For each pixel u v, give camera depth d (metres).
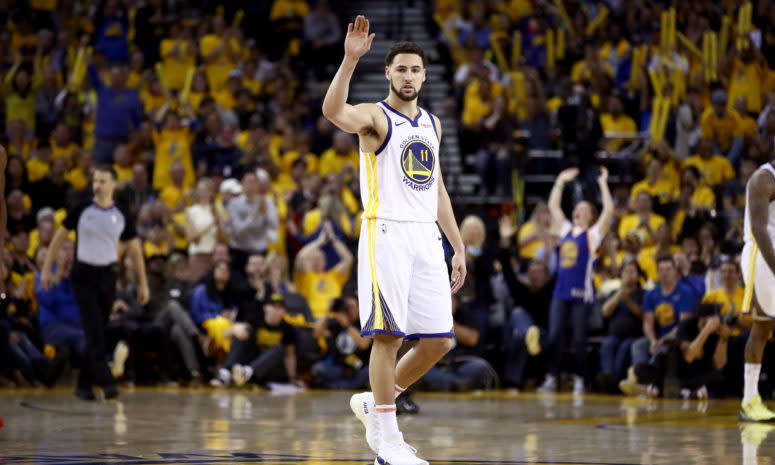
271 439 17.11
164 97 49.75
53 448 15.41
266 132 47.31
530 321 35.75
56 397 28.48
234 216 38.19
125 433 18.03
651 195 40.22
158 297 36.44
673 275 32.88
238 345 34.50
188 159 45.12
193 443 16.31
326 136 49.72
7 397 28.39
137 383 36.12
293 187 45.44
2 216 18.22
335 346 35.38
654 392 30.98
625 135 47.41
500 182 44.75
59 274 34.72
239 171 44.06
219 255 36.16
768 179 21.02
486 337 35.94
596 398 30.89
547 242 38.94
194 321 35.81
